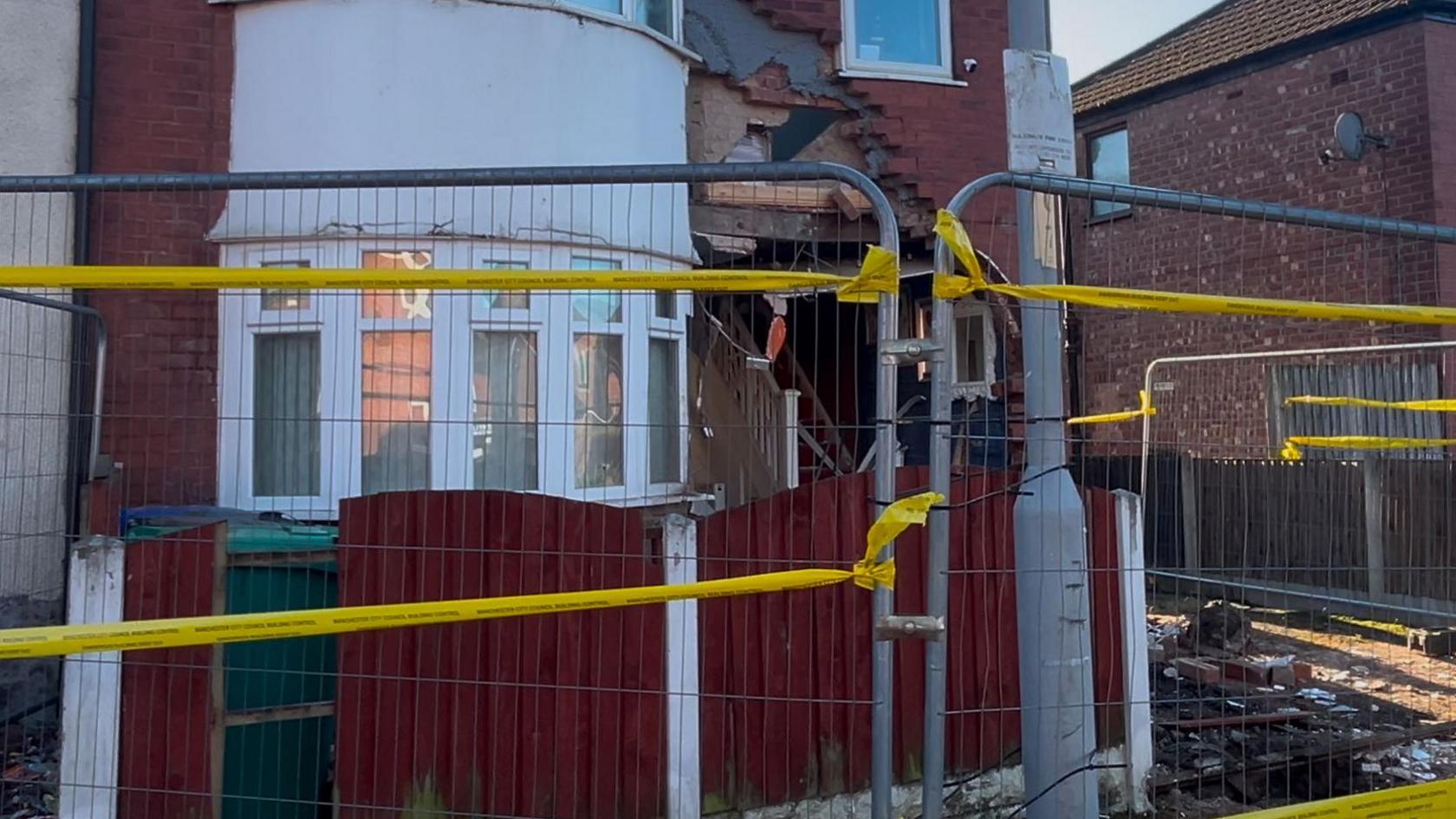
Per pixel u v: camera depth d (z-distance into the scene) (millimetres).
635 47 6883
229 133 6371
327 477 6066
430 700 4133
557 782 4156
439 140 6262
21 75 6137
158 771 3990
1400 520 7512
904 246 8461
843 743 4461
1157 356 13125
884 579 2979
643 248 6680
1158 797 4871
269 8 6332
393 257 6172
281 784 4227
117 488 5809
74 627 2879
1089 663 3453
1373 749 5359
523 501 4199
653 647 4250
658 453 6793
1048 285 3234
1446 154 10906
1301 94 12172
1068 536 3406
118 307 6125
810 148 8305
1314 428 10648
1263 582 6766
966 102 8570
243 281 2895
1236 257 12453
